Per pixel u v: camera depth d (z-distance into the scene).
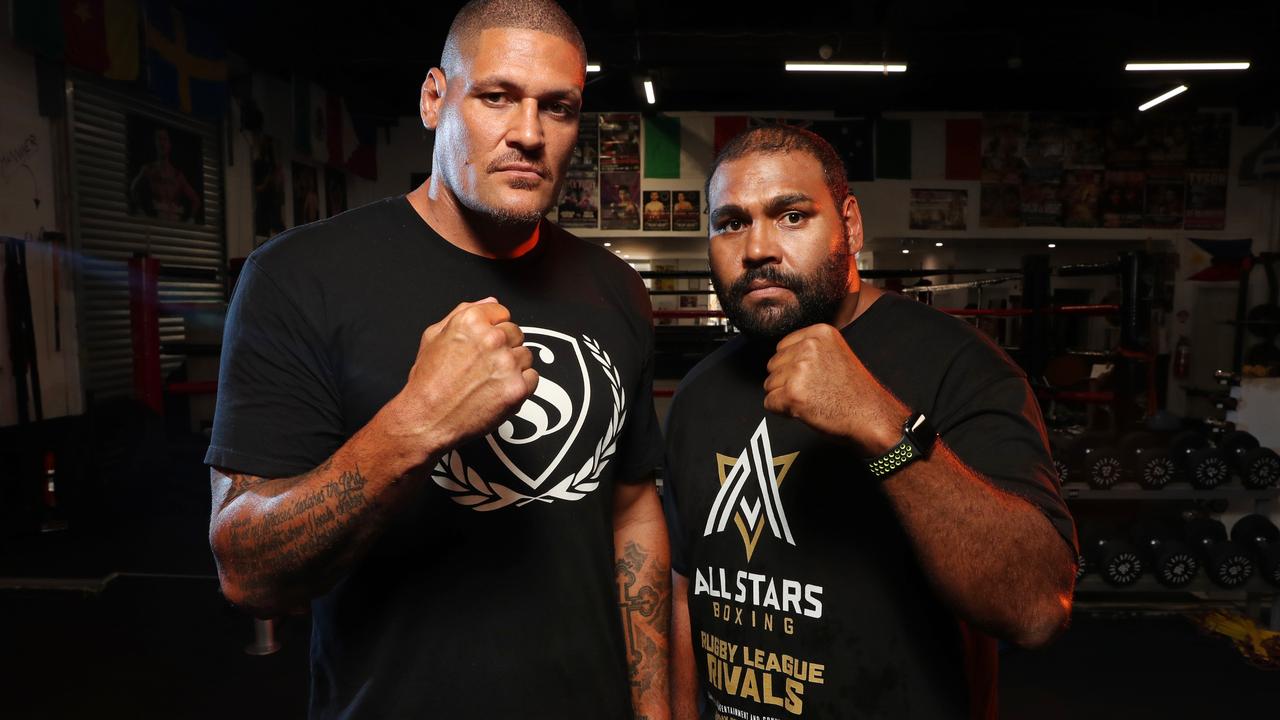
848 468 0.90
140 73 4.10
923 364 0.92
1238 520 2.99
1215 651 2.74
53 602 3.00
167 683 2.39
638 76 5.49
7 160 3.56
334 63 5.44
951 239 7.45
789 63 5.09
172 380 4.38
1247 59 4.96
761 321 0.93
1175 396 7.23
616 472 1.01
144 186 4.43
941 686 0.86
